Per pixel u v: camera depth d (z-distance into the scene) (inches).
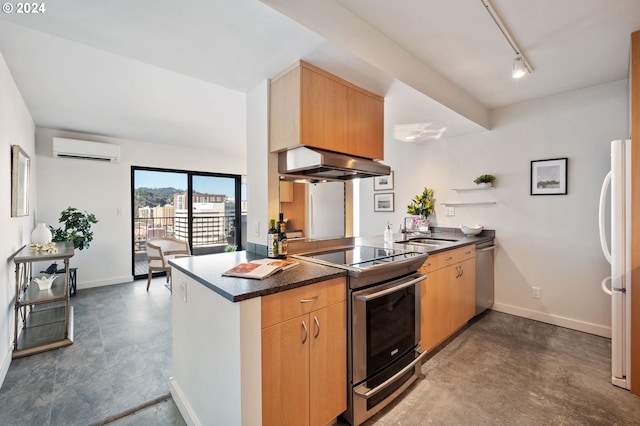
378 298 68.9
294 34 60.9
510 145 125.3
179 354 71.2
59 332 109.2
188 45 65.1
